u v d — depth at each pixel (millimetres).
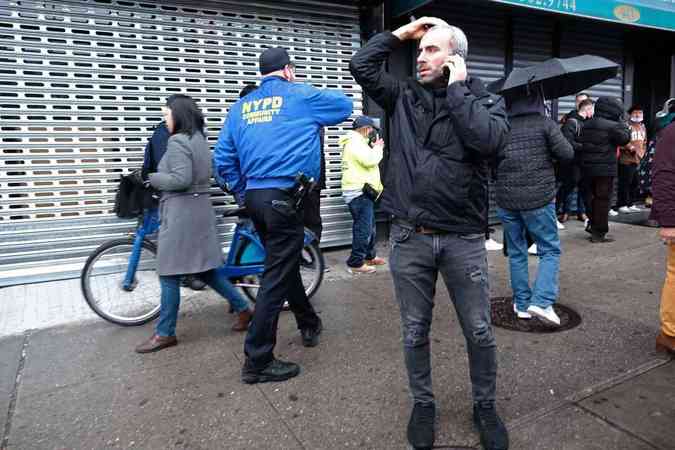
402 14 5938
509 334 3527
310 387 2855
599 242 6332
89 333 3703
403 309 2316
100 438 2424
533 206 3498
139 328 3793
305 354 3281
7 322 3920
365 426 2467
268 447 2326
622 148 8062
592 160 6168
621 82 8750
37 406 2715
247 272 3766
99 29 4863
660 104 9062
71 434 2461
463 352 3244
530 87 3508
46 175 4797
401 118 2229
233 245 3797
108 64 4934
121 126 5047
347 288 4680
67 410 2672
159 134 4461
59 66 4742
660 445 2244
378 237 6465
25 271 4789
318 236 5059
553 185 3529
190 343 3498
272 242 2895
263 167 2869
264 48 5637
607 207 6262
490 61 7223
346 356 3242
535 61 7656
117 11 4918
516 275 3771
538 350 3258
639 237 6559
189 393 2824
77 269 4969
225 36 5422
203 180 3357
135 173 3965
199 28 5289
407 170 2195
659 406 2562
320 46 5934
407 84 2271
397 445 2316
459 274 2203
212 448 2330
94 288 4109
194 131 3309
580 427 2398
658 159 2932
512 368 3016
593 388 2760
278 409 2641
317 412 2602
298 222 2934
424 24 2195
